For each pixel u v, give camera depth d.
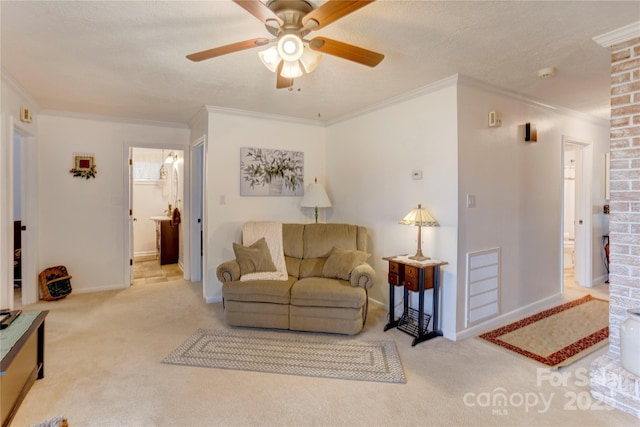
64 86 3.04
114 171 4.32
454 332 2.82
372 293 3.76
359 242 3.50
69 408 1.89
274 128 4.16
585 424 1.78
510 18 1.89
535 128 3.35
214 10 1.81
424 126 3.10
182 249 5.38
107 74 2.73
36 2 1.73
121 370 2.30
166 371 2.29
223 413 1.86
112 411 1.87
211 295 3.81
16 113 3.08
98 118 4.18
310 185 4.14
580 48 2.26
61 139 4.03
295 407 1.92
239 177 3.94
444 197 2.91
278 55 1.81
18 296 4.04
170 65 2.54
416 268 2.75
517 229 3.33
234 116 3.89
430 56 2.39
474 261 2.96
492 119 3.01
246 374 2.26
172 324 3.14
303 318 2.91
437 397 2.01
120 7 1.78
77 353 2.54
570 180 6.14
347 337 2.85
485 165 3.02
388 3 1.74
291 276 3.37
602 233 4.50
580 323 3.16
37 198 3.84
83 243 4.18
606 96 3.31
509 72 2.70
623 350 1.90
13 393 1.82
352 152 4.04
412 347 2.67
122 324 3.13
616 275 2.09
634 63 1.99
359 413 1.87
